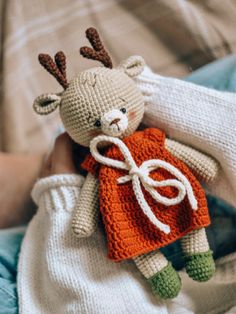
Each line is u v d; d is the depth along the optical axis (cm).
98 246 36
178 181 33
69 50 58
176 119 37
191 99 37
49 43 58
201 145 36
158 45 56
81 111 33
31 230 41
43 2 59
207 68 48
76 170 40
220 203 42
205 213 33
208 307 39
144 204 32
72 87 34
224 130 35
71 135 35
